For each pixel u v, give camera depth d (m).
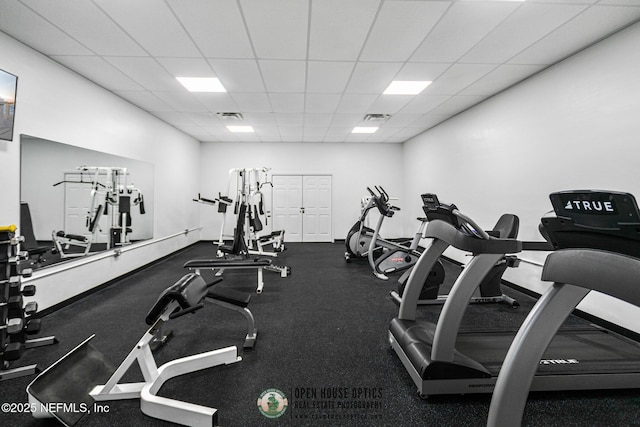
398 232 7.25
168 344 2.19
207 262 3.05
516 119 3.44
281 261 5.10
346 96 3.85
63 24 2.22
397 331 1.98
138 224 4.29
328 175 7.20
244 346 2.11
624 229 0.89
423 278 2.08
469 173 4.39
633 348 1.85
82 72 3.06
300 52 2.67
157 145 4.84
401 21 2.21
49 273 2.71
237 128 5.62
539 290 3.10
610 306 2.37
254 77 3.21
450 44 2.54
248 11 2.08
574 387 1.59
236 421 1.44
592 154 2.54
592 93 2.53
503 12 2.10
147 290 3.43
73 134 3.04
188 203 6.19
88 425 1.41
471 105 4.25
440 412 1.50
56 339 2.20
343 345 2.18
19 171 2.44
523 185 3.34
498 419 1.03
